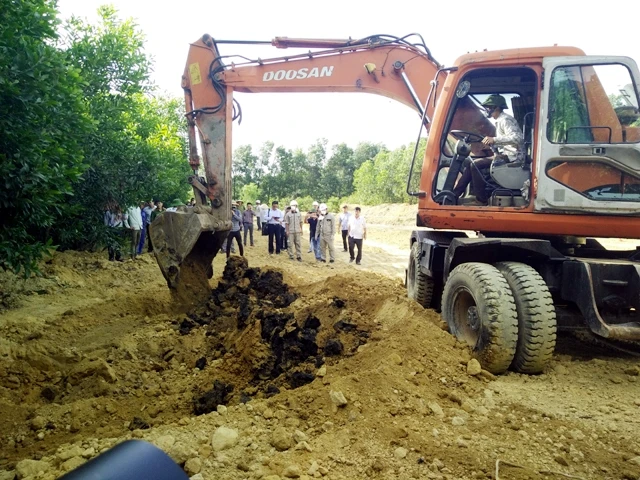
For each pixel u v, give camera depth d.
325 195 61.56
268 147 61.09
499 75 5.55
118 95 12.78
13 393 4.70
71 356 5.46
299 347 5.15
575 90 5.00
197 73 7.66
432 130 5.73
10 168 5.54
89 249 13.02
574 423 3.57
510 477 2.88
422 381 4.07
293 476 2.79
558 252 4.98
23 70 5.71
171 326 6.62
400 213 35.44
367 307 6.46
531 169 5.17
